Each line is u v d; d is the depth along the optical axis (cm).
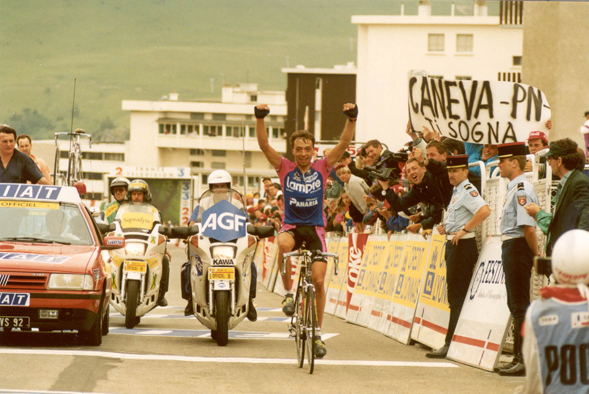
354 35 10725
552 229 1095
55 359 1154
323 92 12350
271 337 1619
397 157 1797
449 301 1396
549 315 611
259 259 4300
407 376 1164
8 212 1440
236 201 1537
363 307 1991
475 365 1259
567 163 1079
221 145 17662
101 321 1340
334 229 2683
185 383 1037
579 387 605
